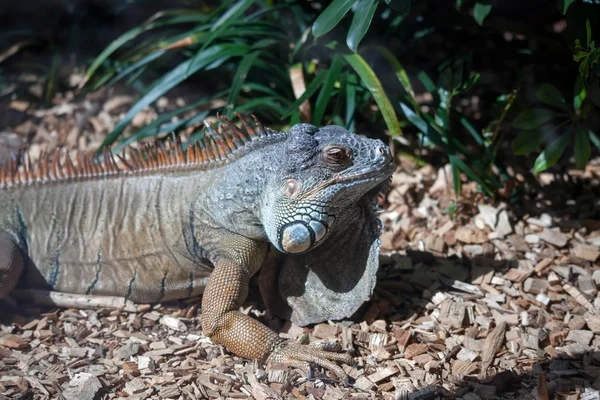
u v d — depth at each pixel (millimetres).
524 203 1170
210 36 1165
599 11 1111
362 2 1026
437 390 925
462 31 1323
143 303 1043
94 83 1288
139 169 1038
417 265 1079
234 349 959
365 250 972
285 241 946
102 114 1354
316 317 996
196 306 1039
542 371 945
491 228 1125
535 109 1094
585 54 987
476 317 1005
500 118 1149
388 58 1168
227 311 963
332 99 1209
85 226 1041
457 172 1140
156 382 946
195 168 1012
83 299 1035
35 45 1472
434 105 1189
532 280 1047
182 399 929
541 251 1096
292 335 995
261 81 1249
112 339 1002
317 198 934
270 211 955
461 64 1160
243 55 1188
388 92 1174
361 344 978
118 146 1188
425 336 986
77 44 1460
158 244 1020
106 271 1035
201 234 1002
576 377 937
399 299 1028
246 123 993
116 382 949
